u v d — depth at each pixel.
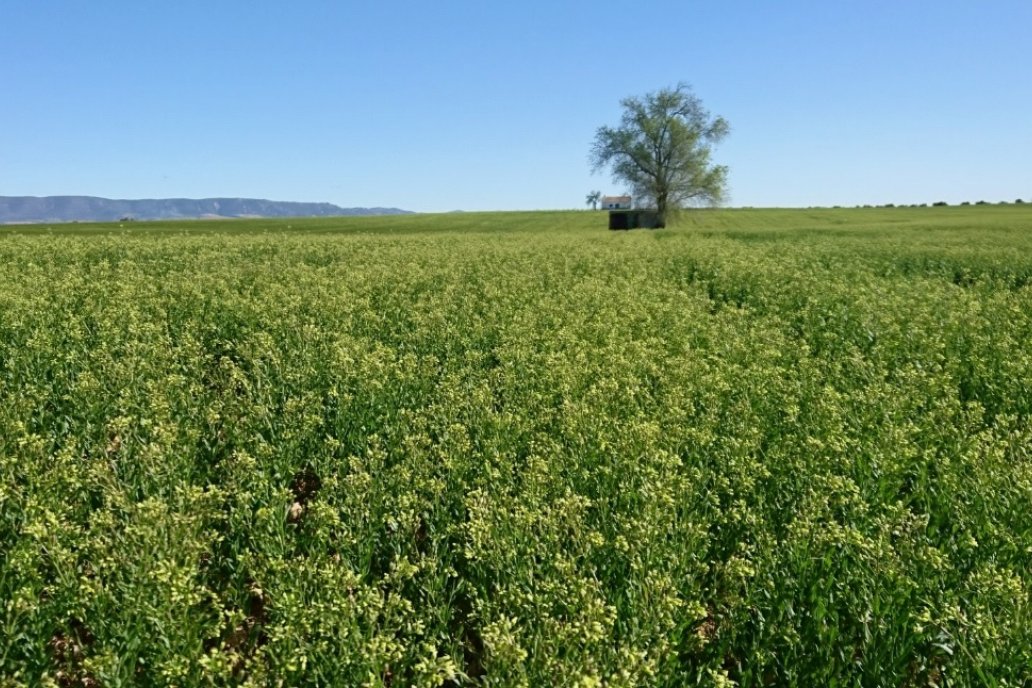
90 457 7.00
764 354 10.36
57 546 4.59
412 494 5.59
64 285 14.15
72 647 4.85
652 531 4.92
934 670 4.51
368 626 4.28
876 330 12.34
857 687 4.18
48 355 9.52
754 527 5.27
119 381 8.45
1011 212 98.12
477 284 17.64
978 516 5.50
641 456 6.32
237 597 5.05
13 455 6.22
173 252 23.66
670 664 4.20
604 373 9.33
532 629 4.16
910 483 6.95
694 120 83.75
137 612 4.18
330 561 4.91
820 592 4.77
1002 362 9.71
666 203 84.75
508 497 5.58
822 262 25.06
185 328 11.97
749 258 25.38
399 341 11.77
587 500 5.36
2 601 4.33
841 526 5.46
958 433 7.19
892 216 94.94
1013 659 3.90
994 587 4.27
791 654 4.39
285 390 8.63
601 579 5.01
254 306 12.88
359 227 84.88
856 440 6.88
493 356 11.14
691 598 4.67
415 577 5.27
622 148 83.38
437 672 3.84
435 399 8.59
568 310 13.96
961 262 23.78
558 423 7.52
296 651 3.89
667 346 11.60
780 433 7.48
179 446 6.77
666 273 21.66
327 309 12.99
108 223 98.44
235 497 5.90
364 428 7.64
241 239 30.84
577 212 115.38
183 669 3.78
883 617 4.41
